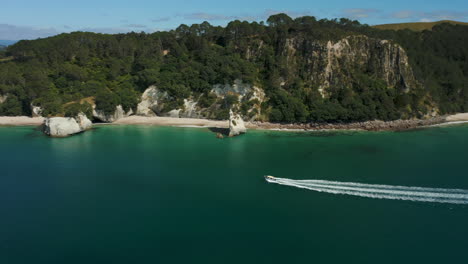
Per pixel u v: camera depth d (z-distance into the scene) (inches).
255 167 3491.6
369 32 6136.8
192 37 6697.8
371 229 2284.7
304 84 5743.1
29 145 4429.1
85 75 6195.9
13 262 2010.3
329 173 3267.7
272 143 4431.6
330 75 5674.2
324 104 5378.9
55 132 4854.8
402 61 5698.8
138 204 2694.4
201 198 2787.9
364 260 1973.4
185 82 5880.9
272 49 6166.3
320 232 2266.2
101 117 5639.8
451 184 2938.0
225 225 2363.4
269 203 2684.5
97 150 4195.4
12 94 5905.5
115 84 6127.0
